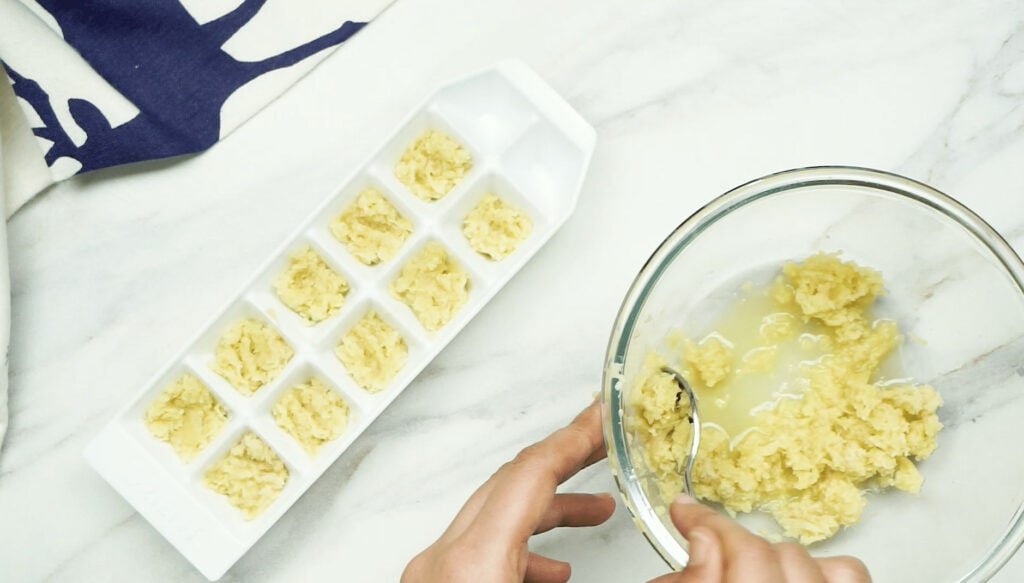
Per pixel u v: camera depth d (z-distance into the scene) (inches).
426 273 31.2
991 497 27.5
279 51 31.4
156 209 32.0
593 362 31.6
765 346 28.0
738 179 31.5
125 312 32.0
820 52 31.5
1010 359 27.9
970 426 27.8
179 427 31.1
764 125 31.5
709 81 31.6
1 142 31.5
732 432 27.6
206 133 31.6
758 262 28.2
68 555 32.0
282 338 31.3
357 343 31.3
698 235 27.4
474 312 30.5
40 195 32.0
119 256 32.0
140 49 30.9
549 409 31.6
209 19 31.0
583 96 31.8
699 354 28.0
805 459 27.2
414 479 31.7
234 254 32.0
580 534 31.4
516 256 30.9
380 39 31.8
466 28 31.8
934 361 27.9
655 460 27.1
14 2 30.3
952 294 27.8
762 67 31.6
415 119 30.9
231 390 31.0
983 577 26.8
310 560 31.8
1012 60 31.2
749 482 27.2
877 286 28.0
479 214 31.4
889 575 27.4
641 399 27.3
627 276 31.6
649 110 31.7
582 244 31.6
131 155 31.5
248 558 31.8
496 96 31.2
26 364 32.1
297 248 31.0
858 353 27.8
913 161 31.4
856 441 27.3
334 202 30.9
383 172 31.3
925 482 27.6
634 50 31.7
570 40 31.8
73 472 32.0
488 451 31.7
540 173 31.6
